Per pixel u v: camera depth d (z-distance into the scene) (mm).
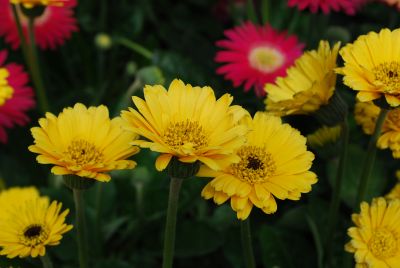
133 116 828
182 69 1369
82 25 1513
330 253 1085
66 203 1207
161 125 841
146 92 845
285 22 1528
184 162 828
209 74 1434
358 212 1027
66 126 882
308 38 1383
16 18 1214
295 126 1311
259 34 1317
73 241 1188
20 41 1297
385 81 887
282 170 888
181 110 856
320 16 1398
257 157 887
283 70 1276
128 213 1269
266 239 1148
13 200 1071
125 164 855
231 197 868
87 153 864
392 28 1393
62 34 1355
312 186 1241
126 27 1530
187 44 1494
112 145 878
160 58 1373
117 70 1552
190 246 1195
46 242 926
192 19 1582
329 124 972
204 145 837
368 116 990
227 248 1195
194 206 1293
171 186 866
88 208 1229
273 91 1010
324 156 1063
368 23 1547
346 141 995
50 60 1520
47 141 857
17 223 950
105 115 891
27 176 1345
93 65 1528
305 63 996
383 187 1195
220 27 1572
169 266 907
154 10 1664
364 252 921
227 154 818
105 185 1244
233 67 1276
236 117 859
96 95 1375
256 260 1199
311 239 1221
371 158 990
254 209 1239
